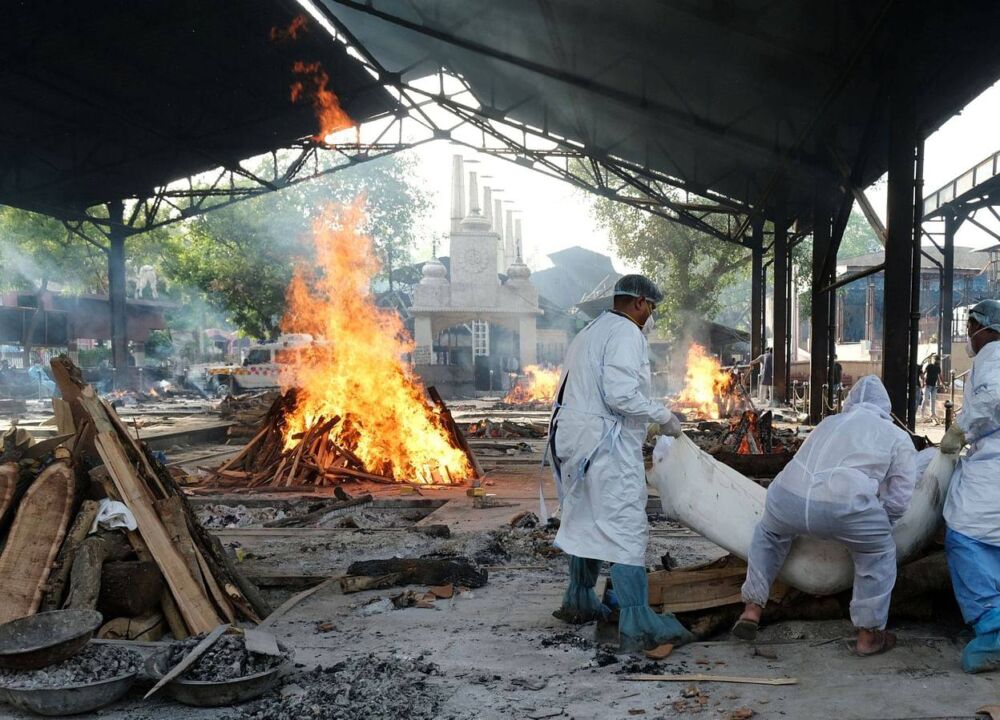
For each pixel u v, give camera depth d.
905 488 4.09
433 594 5.48
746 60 15.10
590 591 4.55
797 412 25.33
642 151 24.55
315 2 17.86
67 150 25.11
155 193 29.30
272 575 6.15
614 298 4.56
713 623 4.51
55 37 17.55
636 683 3.81
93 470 4.76
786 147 18.77
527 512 8.46
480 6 16.25
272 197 41.97
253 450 12.18
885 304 12.59
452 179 43.38
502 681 3.86
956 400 27.02
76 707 3.45
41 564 4.39
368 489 11.19
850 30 12.69
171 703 3.63
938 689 3.65
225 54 20.17
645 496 4.37
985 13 11.57
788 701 3.54
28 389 32.56
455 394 39.31
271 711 3.53
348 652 4.35
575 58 16.98
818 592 4.39
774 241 26.20
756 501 4.62
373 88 22.61
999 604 3.87
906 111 12.30
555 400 4.50
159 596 4.61
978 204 27.31
